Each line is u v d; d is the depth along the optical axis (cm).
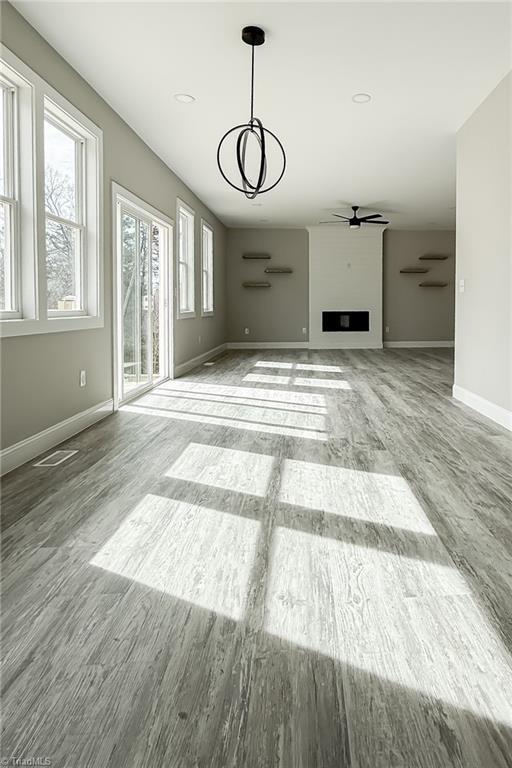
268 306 1341
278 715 138
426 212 1123
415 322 1363
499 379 489
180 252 859
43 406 394
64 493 305
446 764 123
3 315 355
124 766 122
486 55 429
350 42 408
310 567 218
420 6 362
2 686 148
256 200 991
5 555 229
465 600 193
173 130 596
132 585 204
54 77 408
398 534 251
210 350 1103
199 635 172
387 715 138
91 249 485
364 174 810
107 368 520
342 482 326
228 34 395
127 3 353
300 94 504
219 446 410
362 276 1338
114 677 152
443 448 405
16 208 367
